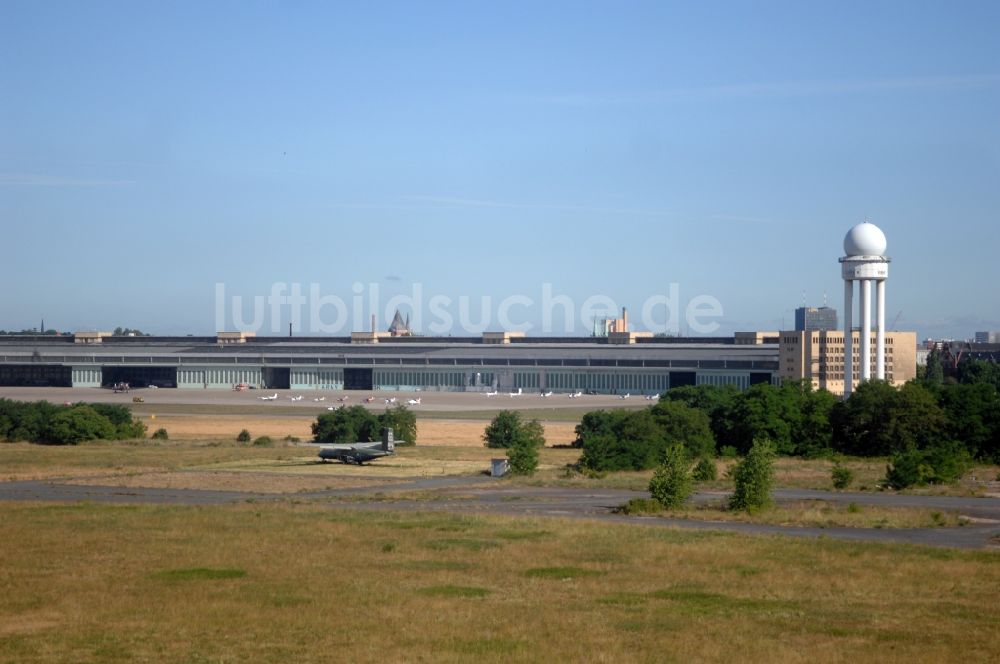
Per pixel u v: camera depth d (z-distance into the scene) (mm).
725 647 49875
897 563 70625
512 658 47812
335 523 88312
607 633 52438
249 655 48375
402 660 47562
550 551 75062
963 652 49281
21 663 47062
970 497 111688
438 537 81125
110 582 64250
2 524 87312
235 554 73562
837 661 47562
